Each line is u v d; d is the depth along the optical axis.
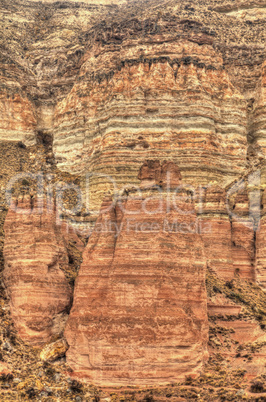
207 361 50.09
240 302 60.69
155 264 48.03
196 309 48.62
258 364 51.12
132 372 47.06
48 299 50.62
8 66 94.94
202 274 49.31
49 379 47.25
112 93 81.69
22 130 88.56
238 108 84.75
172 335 47.50
